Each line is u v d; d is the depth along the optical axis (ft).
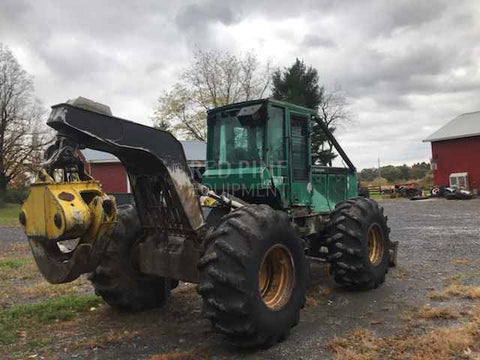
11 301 19.71
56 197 11.50
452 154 104.63
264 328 12.90
